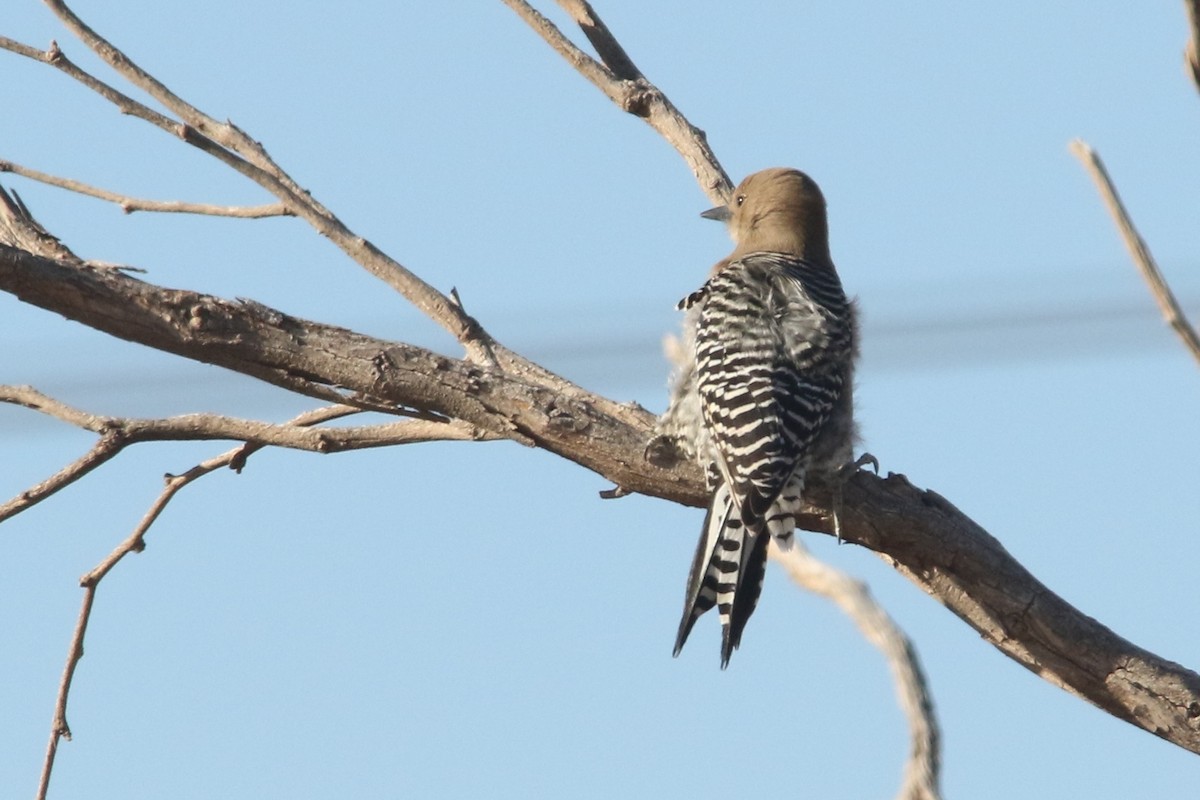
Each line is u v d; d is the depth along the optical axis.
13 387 10.05
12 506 10.10
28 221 10.61
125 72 11.14
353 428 10.45
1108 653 10.22
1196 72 5.08
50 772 10.22
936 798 5.20
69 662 10.34
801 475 10.77
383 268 11.20
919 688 5.26
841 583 5.38
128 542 10.47
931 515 10.38
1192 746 10.20
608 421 10.52
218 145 10.73
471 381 10.15
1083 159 4.84
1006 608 10.30
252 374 9.97
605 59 13.73
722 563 10.62
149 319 9.62
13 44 10.23
